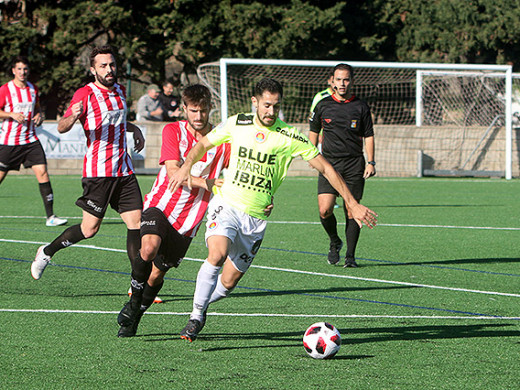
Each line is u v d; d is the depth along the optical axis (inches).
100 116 465.4
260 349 348.5
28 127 766.5
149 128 1473.9
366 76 2052.2
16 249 635.5
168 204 371.9
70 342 356.8
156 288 378.6
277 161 361.4
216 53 2023.9
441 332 385.7
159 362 324.8
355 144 583.2
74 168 1471.5
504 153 1568.7
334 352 330.6
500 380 304.8
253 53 2016.5
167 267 381.7
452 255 642.8
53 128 1462.8
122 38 1996.8
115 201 475.2
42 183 776.9
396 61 2351.1
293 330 387.2
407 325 400.8
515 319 416.5
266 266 581.3
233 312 426.6
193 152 355.6
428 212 960.9
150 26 2005.4
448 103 1774.1
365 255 643.5
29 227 771.4
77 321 398.9
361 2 2258.9
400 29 2326.5
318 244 695.7
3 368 314.2
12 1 1990.7
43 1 1987.0
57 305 435.8
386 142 1556.3
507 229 809.5
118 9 1911.9
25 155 772.0
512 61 2416.3
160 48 2031.3
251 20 1975.9
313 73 1995.6
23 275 525.7
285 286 504.4
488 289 502.6
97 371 311.0
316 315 421.7
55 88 2049.7
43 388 289.0
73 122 456.8
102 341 359.6
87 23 1940.2
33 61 1952.5
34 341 357.4
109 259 595.8
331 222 585.6
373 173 587.8
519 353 346.6
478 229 809.5
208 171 384.8
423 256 638.5
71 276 525.3
